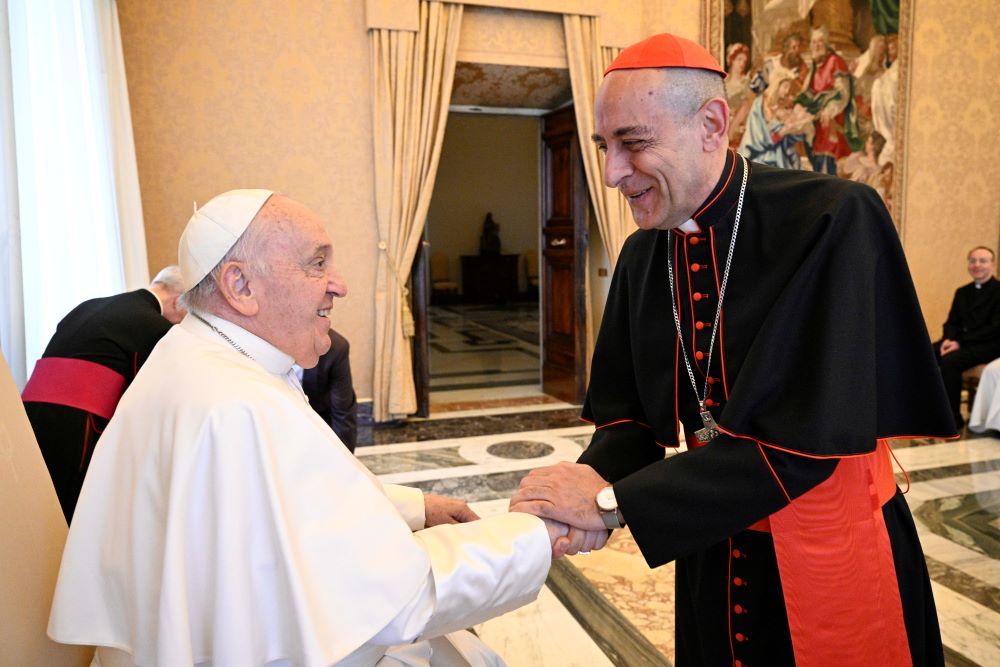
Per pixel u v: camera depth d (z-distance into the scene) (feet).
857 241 4.14
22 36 10.89
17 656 4.00
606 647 9.03
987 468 15.85
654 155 4.25
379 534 4.20
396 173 19.72
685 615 5.41
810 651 4.38
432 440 18.80
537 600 10.31
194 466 4.02
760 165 4.83
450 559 4.36
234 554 3.96
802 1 22.76
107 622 4.23
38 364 9.18
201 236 4.49
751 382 4.16
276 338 4.69
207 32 18.67
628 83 4.19
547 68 20.95
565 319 23.09
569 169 22.25
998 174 25.49
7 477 4.17
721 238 4.64
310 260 4.65
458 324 44.42
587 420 5.91
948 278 25.35
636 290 5.31
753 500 4.11
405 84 19.53
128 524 4.21
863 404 4.03
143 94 18.38
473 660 5.45
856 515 4.39
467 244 56.90
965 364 20.74
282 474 4.12
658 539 4.29
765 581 4.59
